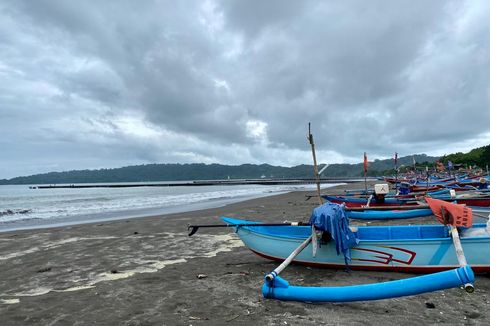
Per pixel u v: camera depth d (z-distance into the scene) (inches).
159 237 475.8
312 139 399.2
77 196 2032.5
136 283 274.7
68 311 220.1
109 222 677.3
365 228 318.3
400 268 274.5
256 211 771.4
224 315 206.7
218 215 711.7
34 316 213.2
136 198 1673.2
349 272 285.0
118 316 209.9
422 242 267.1
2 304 235.8
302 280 270.5
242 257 353.7
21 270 326.6
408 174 2950.3
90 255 380.5
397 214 536.1
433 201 281.7
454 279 188.9
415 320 193.0
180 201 1357.0
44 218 840.9
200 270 309.4
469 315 199.8
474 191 788.6
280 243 313.1
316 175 397.7
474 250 257.1
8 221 789.2
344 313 204.7
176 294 246.5
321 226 273.1
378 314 202.2
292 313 206.2
